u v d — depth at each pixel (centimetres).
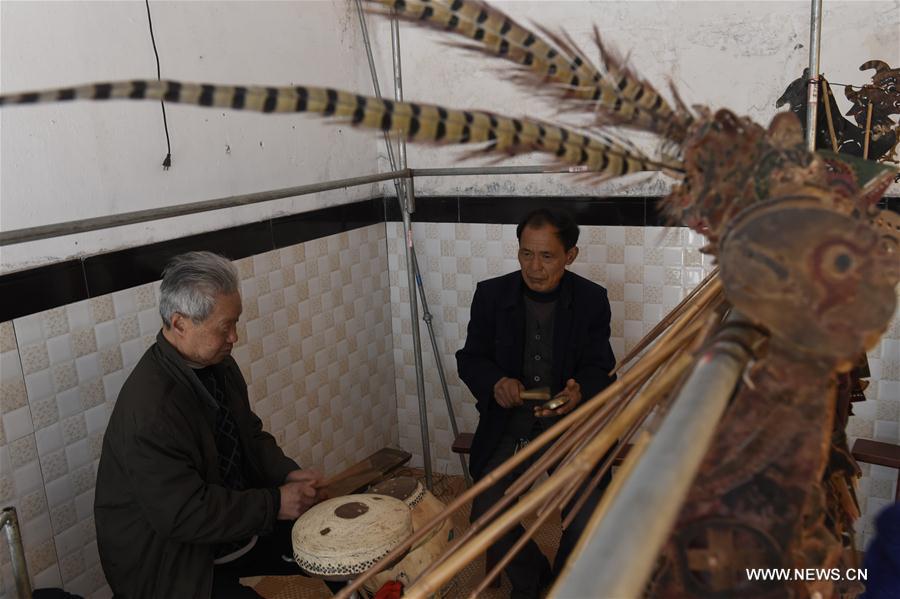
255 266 271
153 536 190
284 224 282
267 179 273
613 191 291
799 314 48
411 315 323
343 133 311
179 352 196
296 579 282
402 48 313
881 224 71
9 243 162
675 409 46
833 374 52
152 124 225
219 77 246
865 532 278
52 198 197
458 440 300
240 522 191
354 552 176
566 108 67
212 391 211
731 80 263
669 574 48
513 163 304
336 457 324
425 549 202
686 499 49
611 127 67
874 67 243
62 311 203
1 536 192
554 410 228
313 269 300
